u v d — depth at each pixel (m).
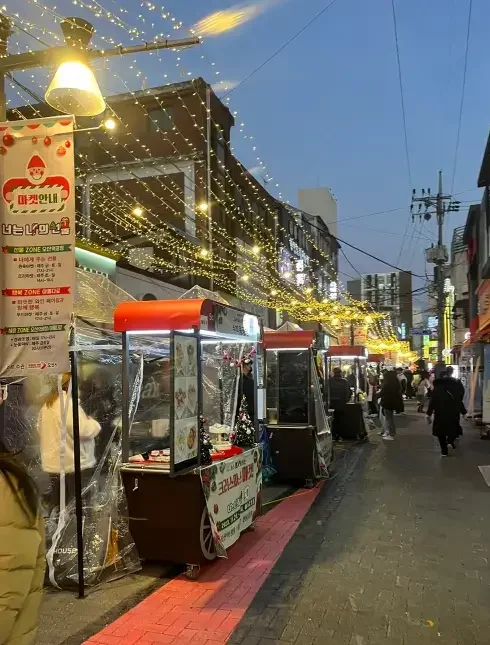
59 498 5.14
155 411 6.37
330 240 46.59
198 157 19.81
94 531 5.05
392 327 53.34
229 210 22.94
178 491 4.97
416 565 5.30
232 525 5.68
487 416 14.72
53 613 4.31
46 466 5.14
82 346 5.13
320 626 4.06
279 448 8.78
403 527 6.57
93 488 5.29
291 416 8.98
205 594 4.65
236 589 4.75
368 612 4.29
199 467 5.03
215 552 5.32
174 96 20.27
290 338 8.94
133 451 5.74
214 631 3.99
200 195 19.83
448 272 38.06
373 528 6.54
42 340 4.10
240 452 6.07
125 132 20.36
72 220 4.09
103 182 19.86
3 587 1.54
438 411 11.98
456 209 29.80
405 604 4.43
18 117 12.91
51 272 4.11
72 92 4.88
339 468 10.52
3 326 4.11
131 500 5.11
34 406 5.34
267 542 6.04
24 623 1.64
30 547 1.61
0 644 1.56
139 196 20.08
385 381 14.80
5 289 4.12
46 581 4.79
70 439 5.09
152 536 5.05
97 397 5.95
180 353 4.92
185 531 4.96
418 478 9.49
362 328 29.97
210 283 19.38
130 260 17.61
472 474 9.84
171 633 3.97
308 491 8.56
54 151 4.11
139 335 5.61
